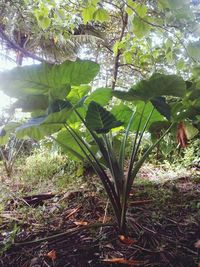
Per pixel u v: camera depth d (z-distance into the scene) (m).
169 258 1.57
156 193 2.41
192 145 3.53
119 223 1.75
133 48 2.99
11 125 1.99
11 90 1.72
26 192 2.73
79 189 2.55
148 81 1.61
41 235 1.82
